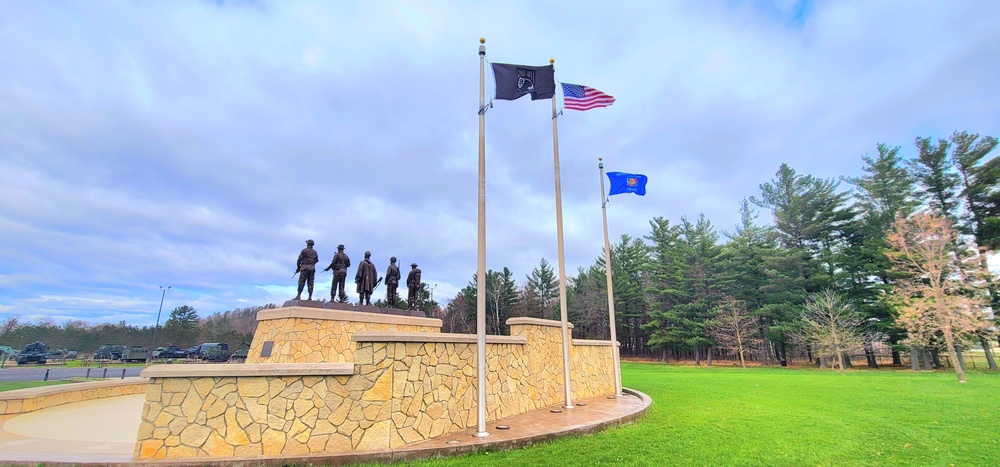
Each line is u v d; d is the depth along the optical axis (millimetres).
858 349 32250
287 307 13039
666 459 6469
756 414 10422
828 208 38250
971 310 23094
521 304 59562
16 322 65938
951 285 24750
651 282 51250
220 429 6352
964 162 31609
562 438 7734
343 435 6828
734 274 42656
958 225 30781
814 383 18875
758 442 7566
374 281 15906
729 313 40938
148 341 65000
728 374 26844
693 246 46781
